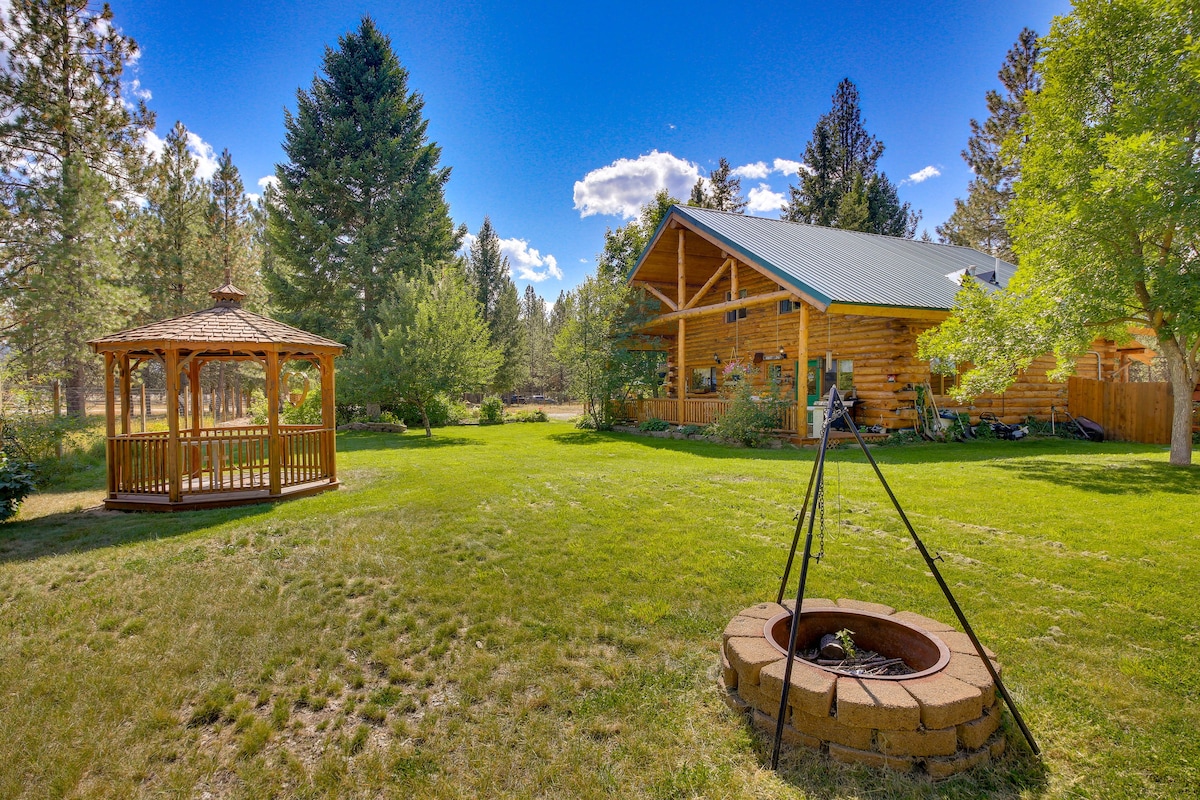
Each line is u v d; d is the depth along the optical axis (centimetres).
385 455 1300
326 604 426
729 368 1557
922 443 1324
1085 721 266
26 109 1479
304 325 2597
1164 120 904
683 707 288
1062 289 930
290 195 2600
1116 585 417
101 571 504
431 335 1816
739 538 559
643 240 2978
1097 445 1291
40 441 1077
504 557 514
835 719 246
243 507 760
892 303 1277
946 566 468
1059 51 1001
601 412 2019
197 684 324
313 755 264
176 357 770
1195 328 838
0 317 1323
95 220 1360
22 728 284
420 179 2888
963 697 239
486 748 264
